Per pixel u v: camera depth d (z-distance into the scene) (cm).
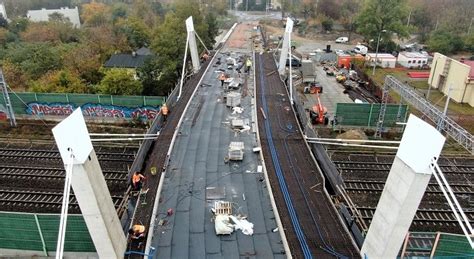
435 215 3525
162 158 3475
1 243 2759
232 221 2656
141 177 3114
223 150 3678
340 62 8488
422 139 1948
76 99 5456
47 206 3562
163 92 6188
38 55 7119
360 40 11888
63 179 3981
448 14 12394
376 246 2236
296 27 13625
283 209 2833
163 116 4381
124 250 2409
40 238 2727
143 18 11462
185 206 2831
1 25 10444
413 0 13325
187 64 7425
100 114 5525
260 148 3662
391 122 5222
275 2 19562
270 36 11581
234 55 7850
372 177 4116
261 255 2372
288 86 6372
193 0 11544
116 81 5578
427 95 6562
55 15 12238
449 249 2645
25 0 15188
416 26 12525
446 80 6850
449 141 4944
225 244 2458
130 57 7531
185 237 2512
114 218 2350
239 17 16338
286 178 3247
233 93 4872
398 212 2045
